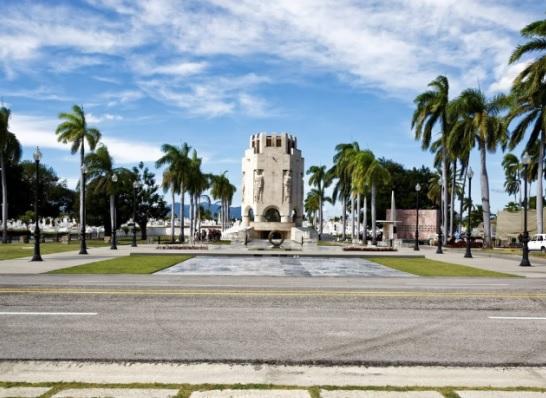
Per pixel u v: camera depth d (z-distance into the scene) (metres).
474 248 51.72
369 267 27.36
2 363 7.49
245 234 54.88
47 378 6.76
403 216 75.56
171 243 61.97
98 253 37.22
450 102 52.41
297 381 6.78
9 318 10.72
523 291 16.16
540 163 44.44
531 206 111.88
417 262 31.78
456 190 97.94
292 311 11.79
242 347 8.48
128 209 89.88
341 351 8.32
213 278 19.77
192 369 7.29
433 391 6.29
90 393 6.11
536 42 38.06
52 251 39.44
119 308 11.98
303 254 37.47
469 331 9.87
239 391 6.24
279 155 61.31
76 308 11.95
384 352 8.30
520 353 8.29
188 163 66.75
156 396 6.02
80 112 58.16
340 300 13.62
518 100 43.59
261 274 22.25
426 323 10.57
